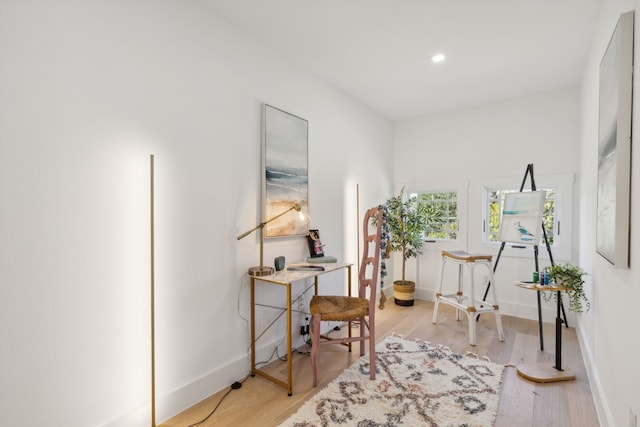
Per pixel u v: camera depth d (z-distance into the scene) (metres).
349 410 1.86
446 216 4.24
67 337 1.47
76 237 1.50
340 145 3.43
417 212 4.06
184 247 1.95
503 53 2.65
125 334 1.67
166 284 1.86
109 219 1.61
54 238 1.43
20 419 1.34
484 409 1.86
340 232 3.43
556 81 3.17
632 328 1.25
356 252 3.69
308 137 2.95
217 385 2.11
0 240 1.29
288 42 2.50
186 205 1.96
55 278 1.43
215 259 2.13
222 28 2.18
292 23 2.25
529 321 3.44
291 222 2.70
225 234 2.19
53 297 1.43
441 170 4.19
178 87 1.92
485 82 3.21
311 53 2.66
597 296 2.02
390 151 4.49
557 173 3.37
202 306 2.04
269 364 2.49
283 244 2.68
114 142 1.63
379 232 2.29
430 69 2.95
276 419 1.81
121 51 1.66
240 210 2.30
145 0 1.76
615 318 1.53
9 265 1.31
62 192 1.45
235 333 2.25
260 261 2.31
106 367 1.60
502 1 1.99
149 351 1.77
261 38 2.44
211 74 2.11
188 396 1.94
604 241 1.63
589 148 2.44
